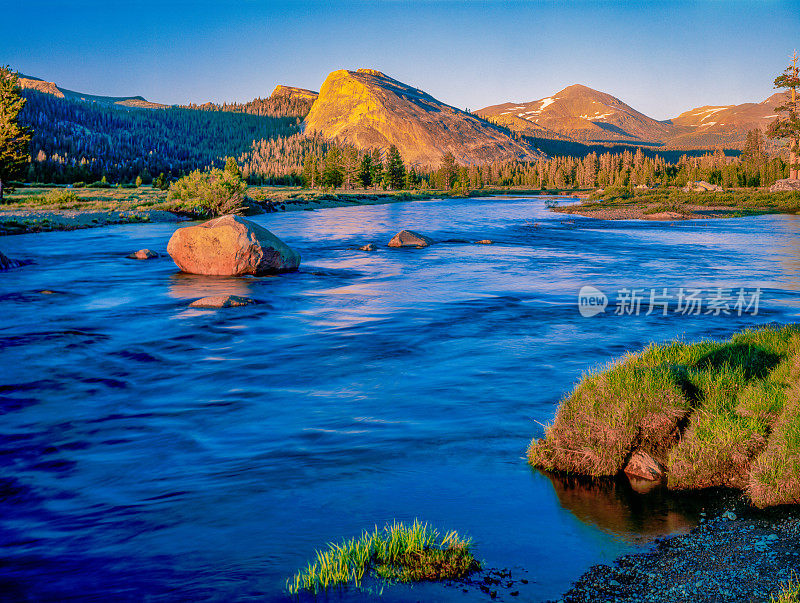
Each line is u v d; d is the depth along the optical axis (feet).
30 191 314.76
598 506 21.18
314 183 556.51
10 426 30.53
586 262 106.42
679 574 16.58
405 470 24.29
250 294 73.15
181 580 16.61
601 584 16.25
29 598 15.84
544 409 31.94
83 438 28.78
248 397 35.04
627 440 24.44
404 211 281.54
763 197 291.17
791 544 17.80
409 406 32.78
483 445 27.02
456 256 115.24
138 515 20.68
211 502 21.57
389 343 48.78
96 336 51.90
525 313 61.87
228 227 87.76
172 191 242.37
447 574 16.63
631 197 350.23
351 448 26.76
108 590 16.20
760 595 15.19
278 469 24.50
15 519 20.62
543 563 17.37
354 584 16.14
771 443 22.48
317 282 83.10
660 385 26.94
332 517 20.30
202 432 29.35
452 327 55.01
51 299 70.08
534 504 21.31
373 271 94.43
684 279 86.43
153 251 108.47
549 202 391.45
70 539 19.15
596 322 57.21
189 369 41.65
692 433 23.86
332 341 49.70
